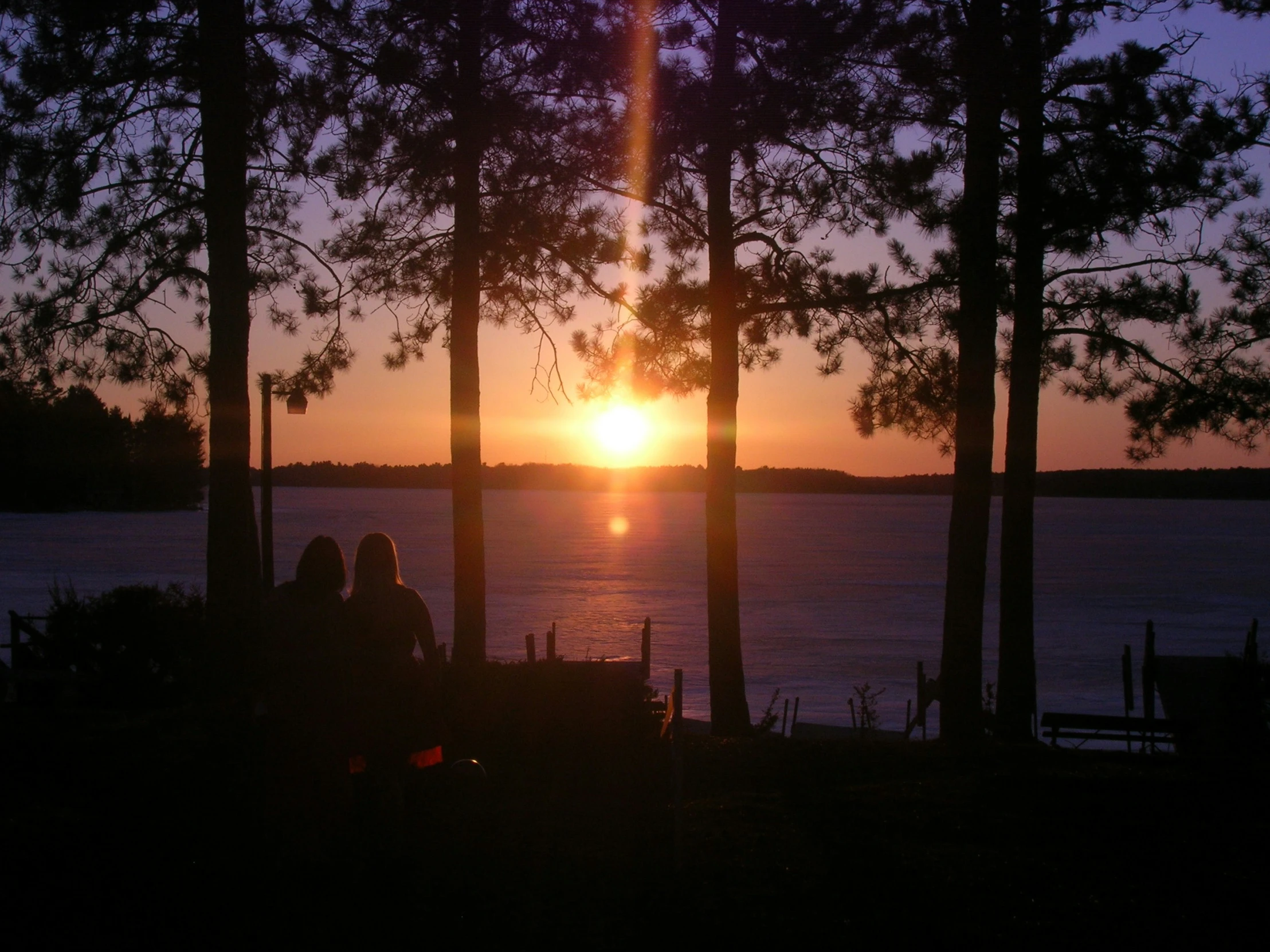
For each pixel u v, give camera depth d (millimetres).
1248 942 4934
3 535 91750
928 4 12445
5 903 5121
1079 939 4934
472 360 14336
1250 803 7328
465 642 14391
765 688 28078
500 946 4766
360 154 12953
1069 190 11828
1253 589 60562
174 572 55938
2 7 11758
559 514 196375
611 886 5477
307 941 4773
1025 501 13836
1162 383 12781
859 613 47000
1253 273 12289
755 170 14078
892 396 14078
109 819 6445
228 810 6598
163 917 4988
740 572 71312
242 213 12359
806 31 12516
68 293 12875
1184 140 11875
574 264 14719
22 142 11867
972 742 10852
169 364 13352
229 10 11859
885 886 5531
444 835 6242
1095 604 52594
